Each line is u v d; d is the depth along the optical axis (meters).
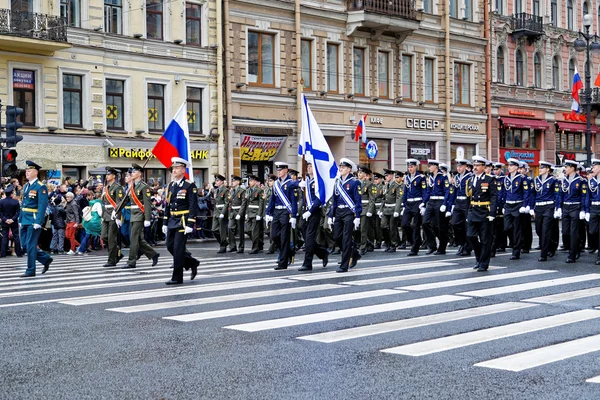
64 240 23.53
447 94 44.62
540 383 7.11
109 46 31.25
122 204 17.78
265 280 14.60
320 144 16.50
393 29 40.88
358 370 7.59
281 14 36.78
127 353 8.34
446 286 13.62
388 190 22.17
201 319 10.32
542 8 51.75
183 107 17.05
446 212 20.20
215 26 34.69
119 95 31.83
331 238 21.47
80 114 30.59
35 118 29.14
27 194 16.03
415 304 11.55
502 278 14.88
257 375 7.41
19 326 9.90
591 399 6.61
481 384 7.07
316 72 38.25
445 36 44.47
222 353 8.32
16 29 28.14
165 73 33.03
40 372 7.57
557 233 19.89
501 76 49.00
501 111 48.56
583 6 55.25
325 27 38.66
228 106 34.75
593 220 18.06
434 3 44.34
